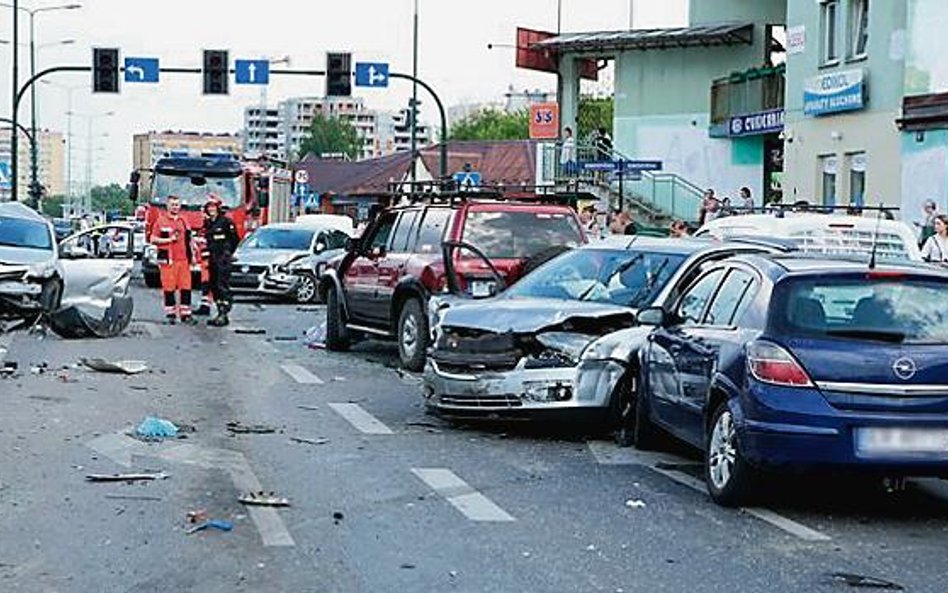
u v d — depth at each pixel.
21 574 8.66
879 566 9.29
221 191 42.75
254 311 32.50
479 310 14.80
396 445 13.78
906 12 32.69
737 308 11.42
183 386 17.97
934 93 31.50
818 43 37.16
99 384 17.89
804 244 18.67
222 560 9.09
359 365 21.06
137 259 50.66
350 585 8.55
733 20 50.44
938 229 24.03
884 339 10.39
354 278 22.30
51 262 25.11
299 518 10.39
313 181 92.62
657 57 52.06
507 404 14.19
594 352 13.98
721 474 11.12
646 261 15.32
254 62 46.84
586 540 9.88
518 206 20.03
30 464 12.29
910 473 10.23
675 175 49.78
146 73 46.50
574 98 55.75
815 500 11.42
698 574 8.97
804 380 10.30
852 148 35.53
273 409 16.14
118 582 8.51
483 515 10.64
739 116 45.75
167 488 11.38
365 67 46.28
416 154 52.34
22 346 22.58
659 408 12.95
